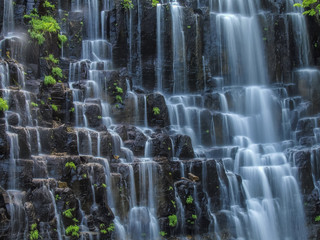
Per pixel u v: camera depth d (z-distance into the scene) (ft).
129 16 80.69
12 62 56.39
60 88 60.18
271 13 93.30
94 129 60.39
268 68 88.79
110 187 52.11
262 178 65.51
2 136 43.75
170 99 76.69
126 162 58.65
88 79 68.69
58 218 44.83
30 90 57.36
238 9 92.89
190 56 82.38
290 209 65.46
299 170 67.26
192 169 59.36
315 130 79.05
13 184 43.78
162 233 54.08
